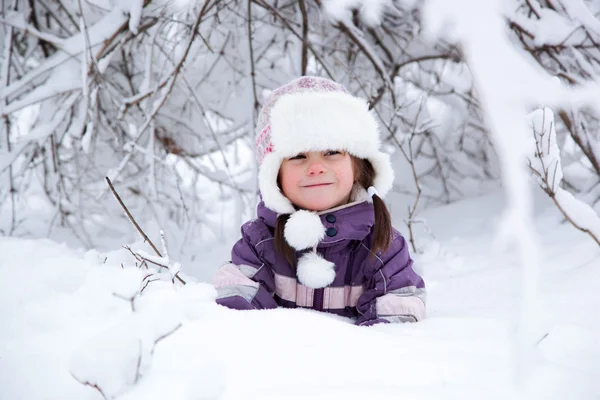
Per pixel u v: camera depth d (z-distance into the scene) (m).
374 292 1.71
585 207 1.87
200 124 3.94
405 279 1.73
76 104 3.36
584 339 1.21
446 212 3.79
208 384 0.81
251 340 1.00
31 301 1.12
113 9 2.72
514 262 2.36
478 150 4.38
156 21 2.80
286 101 1.75
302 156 1.76
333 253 1.76
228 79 3.92
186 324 1.04
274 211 1.81
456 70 3.66
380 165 1.82
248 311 1.17
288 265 1.76
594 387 0.90
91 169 3.93
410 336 1.20
